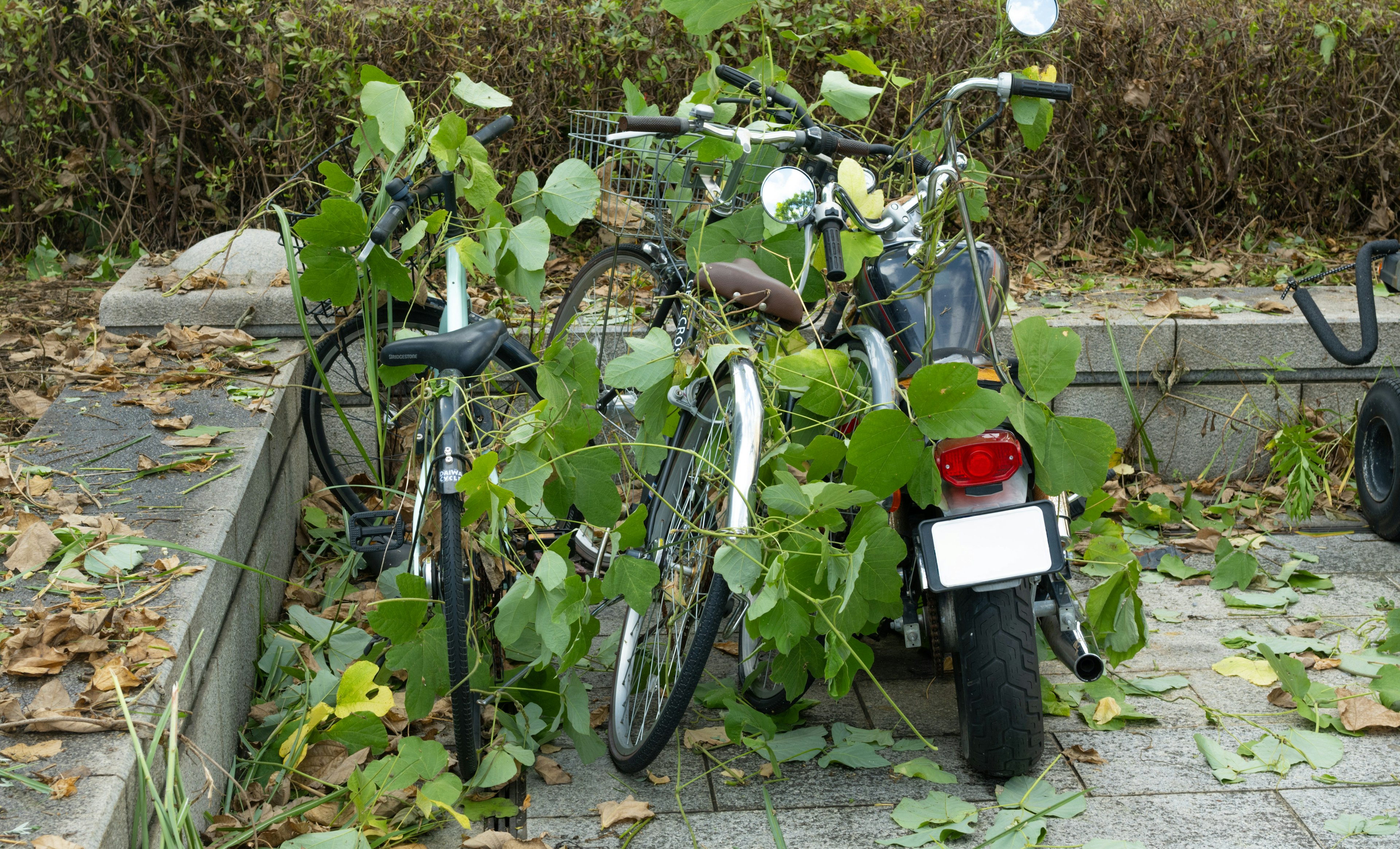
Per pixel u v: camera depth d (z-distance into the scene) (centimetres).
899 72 557
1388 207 625
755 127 306
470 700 242
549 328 457
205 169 563
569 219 317
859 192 269
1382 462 417
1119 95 579
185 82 559
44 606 235
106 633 228
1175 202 606
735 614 283
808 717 303
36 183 573
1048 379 245
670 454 288
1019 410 244
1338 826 249
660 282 379
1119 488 449
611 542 301
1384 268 414
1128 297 515
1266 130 600
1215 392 463
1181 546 408
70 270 575
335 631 312
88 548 259
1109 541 273
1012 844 245
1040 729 255
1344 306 480
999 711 253
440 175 324
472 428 271
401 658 240
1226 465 469
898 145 305
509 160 553
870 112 323
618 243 364
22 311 500
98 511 281
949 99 268
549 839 249
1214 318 461
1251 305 484
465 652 238
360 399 428
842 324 313
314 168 555
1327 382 463
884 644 344
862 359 278
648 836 251
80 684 214
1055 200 604
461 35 535
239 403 361
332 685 277
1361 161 617
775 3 538
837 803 263
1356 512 439
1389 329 458
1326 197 620
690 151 323
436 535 259
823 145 286
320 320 413
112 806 182
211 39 551
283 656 304
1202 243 605
